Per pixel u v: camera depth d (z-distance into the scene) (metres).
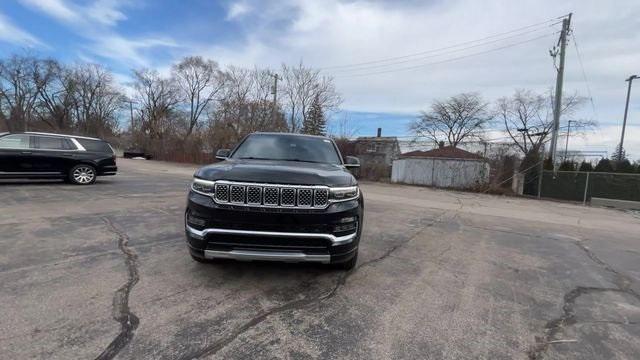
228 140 32.78
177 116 53.75
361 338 2.96
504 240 7.11
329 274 4.37
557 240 7.52
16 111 57.44
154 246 5.16
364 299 3.73
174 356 2.59
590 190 19.78
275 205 3.59
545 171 21.44
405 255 5.48
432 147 36.03
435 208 11.73
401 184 23.59
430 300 3.80
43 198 8.98
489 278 4.64
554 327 3.35
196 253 3.72
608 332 3.31
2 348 2.58
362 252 5.48
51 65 58.84
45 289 3.59
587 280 4.84
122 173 18.23
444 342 2.97
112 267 4.27
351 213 3.84
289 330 3.04
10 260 4.38
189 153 35.72
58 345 2.65
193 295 3.60
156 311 3.24
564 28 21.34
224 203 3.59
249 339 2.87
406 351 2.80
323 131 33.28
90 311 3.18
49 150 11.41
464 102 45.72
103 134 64.25
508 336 3.13
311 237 3.61
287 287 3.92
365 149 26.75
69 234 5.66
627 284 4.79
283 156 5.11
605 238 8.26
